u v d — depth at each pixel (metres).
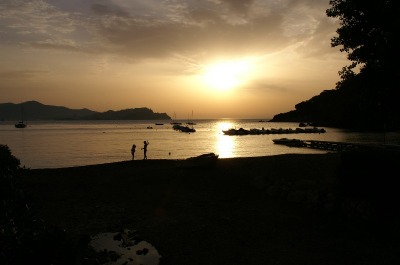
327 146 58.50
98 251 9.62
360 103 16.08
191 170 22.84
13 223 4.45
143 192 17.30
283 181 17.52
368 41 14.23
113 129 159.38
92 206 14.71
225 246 10.31
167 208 14.43
